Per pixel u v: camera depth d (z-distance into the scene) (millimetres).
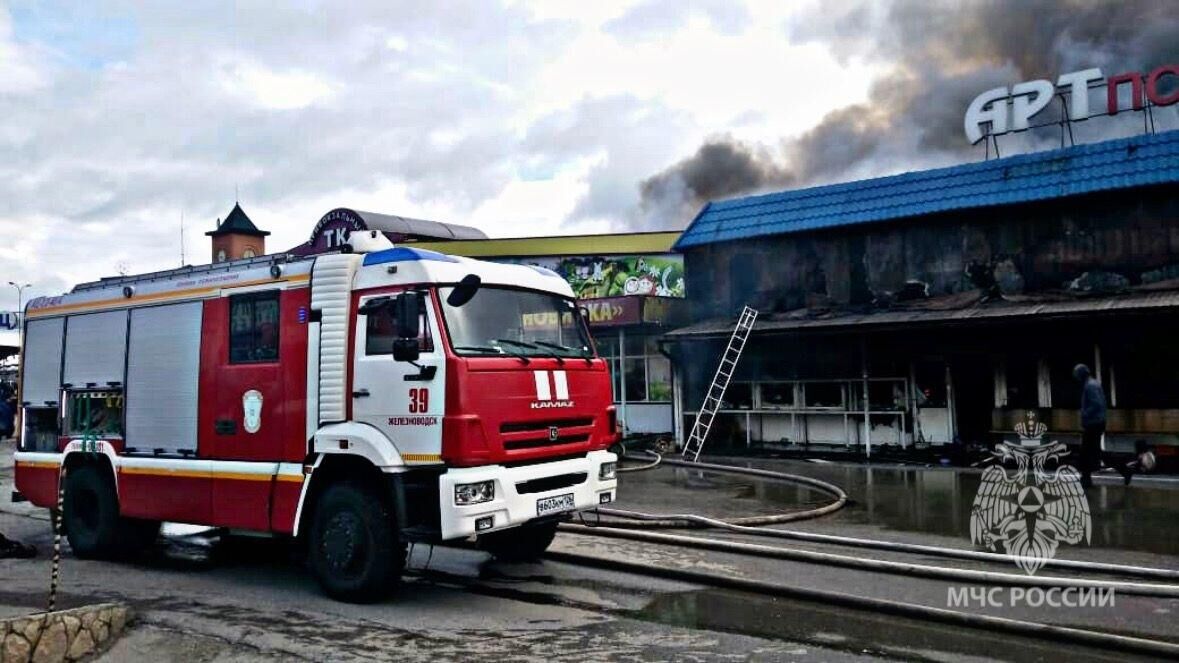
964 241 17500
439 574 7852
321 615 6559
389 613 6586
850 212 18812
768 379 19219
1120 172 15781
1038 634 5715
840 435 18203
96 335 9219
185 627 6270
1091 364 15445
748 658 5406
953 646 5598
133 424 8703
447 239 31906
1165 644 5328
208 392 8117
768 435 19141
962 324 15383
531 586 7379
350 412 7133
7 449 23672
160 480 8344
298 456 7379
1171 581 6934
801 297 19469
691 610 6531
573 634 5969
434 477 6645
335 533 7023
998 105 19781
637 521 10109
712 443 19750
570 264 27828
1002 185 17125
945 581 7117
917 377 17375
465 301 6844
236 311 8023
